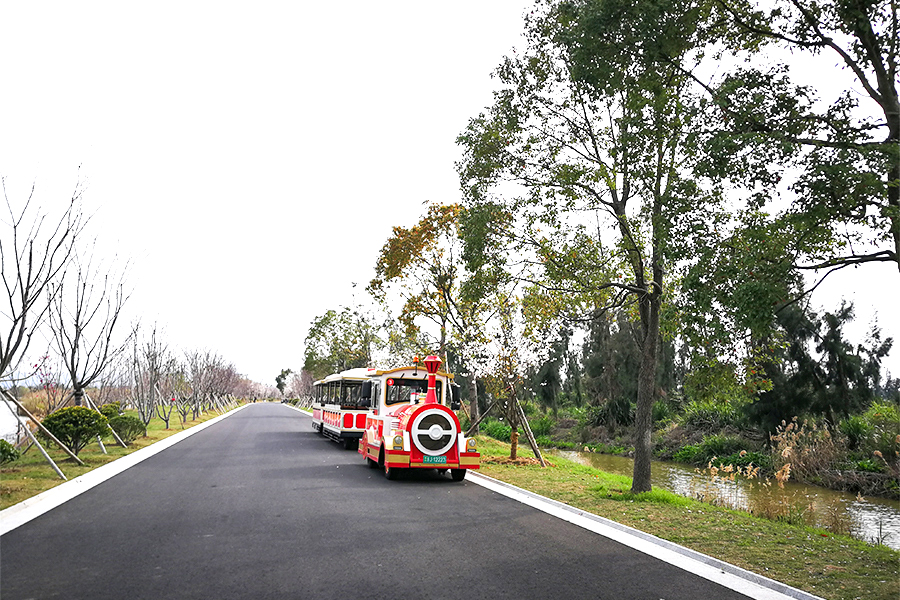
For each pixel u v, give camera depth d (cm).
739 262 774
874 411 2295
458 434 1349
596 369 3588
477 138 1255
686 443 2886
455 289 2431
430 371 1395
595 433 3475
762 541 798
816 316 2327
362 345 3834
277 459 1680
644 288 1186
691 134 810
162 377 3319
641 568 654
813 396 2273
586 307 1271
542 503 1074
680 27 782
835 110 739
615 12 797
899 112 695
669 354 3247
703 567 666
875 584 608
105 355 1753
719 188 828
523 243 1240
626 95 1023
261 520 855
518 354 1733
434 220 2380
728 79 798
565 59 1141
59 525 814
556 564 659
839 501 1691
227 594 533
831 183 673
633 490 1173
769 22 786
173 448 1950
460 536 786
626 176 1082
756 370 1049
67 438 1534
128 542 720
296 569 613
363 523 850
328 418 2411
